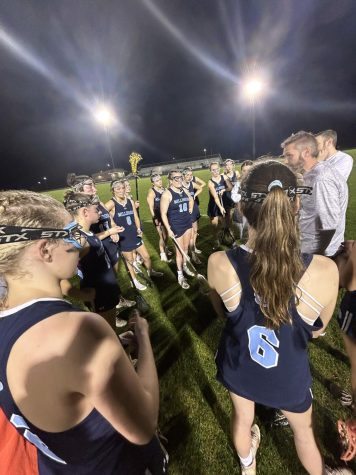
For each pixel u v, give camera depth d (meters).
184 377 2.44
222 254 1.13
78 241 0.79
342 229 2.35
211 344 2.82
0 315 0.64
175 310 3.49
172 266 5.00
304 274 0.98
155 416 0.74
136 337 1.00
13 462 0.89
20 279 0.66
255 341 1.11
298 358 1.12
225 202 5.93
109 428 0.73
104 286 2.41
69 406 0.61
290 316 1.02
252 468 1.60
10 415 0.66
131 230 4.25
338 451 1.73
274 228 0.94
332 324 2.85
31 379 0.58
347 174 2.60
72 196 2.32
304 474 1.65
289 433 1.86
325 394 2.11
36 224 0.68
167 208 4.11
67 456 0.71
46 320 0.60
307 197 2.27
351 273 1.27
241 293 1.08
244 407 1.32
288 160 2.29
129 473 0.82
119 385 0.62
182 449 1.86
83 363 0.57
